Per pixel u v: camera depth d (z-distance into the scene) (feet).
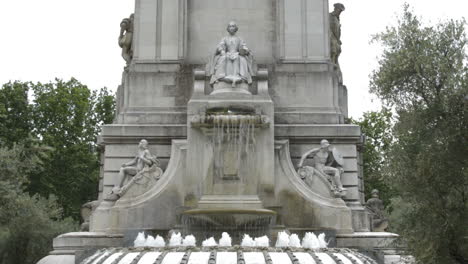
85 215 82.89
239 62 72.54
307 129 74.02
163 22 79.10
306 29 79.41
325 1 80.18
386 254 63.00
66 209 166.30
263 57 79.87
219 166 67.82
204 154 68.39
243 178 67.77
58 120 171.83
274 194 68.33
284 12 79.87
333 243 65.26
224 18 80.64
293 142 74.23
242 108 69.15
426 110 57.00
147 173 70.49
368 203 90.17
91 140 179.01
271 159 68.69
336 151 71.97
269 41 80.23
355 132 74.08
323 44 79.10
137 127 73.72
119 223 68.59
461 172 54.90
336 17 86.33
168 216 69.26
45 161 159.74
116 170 73.26
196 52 79.82
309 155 71.97
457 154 55.01
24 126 166.81
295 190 70.13
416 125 57.21
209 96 69.97
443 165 55.06
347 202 72.90
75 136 172.65
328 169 70.95
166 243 63.41
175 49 78.33
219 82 71.61
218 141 68.03
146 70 77.51
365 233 67.56
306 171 71.00
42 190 158.71
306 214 69.51
